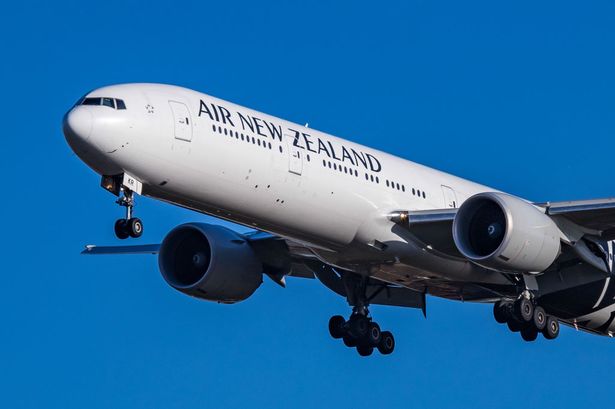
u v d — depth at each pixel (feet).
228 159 227.20
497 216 235.81
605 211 237.66
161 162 221.46
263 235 268.82
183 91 231.71
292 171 234.17
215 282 262.06
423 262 252.21
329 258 255.29
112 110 219.20
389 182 252.42
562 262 258.78
